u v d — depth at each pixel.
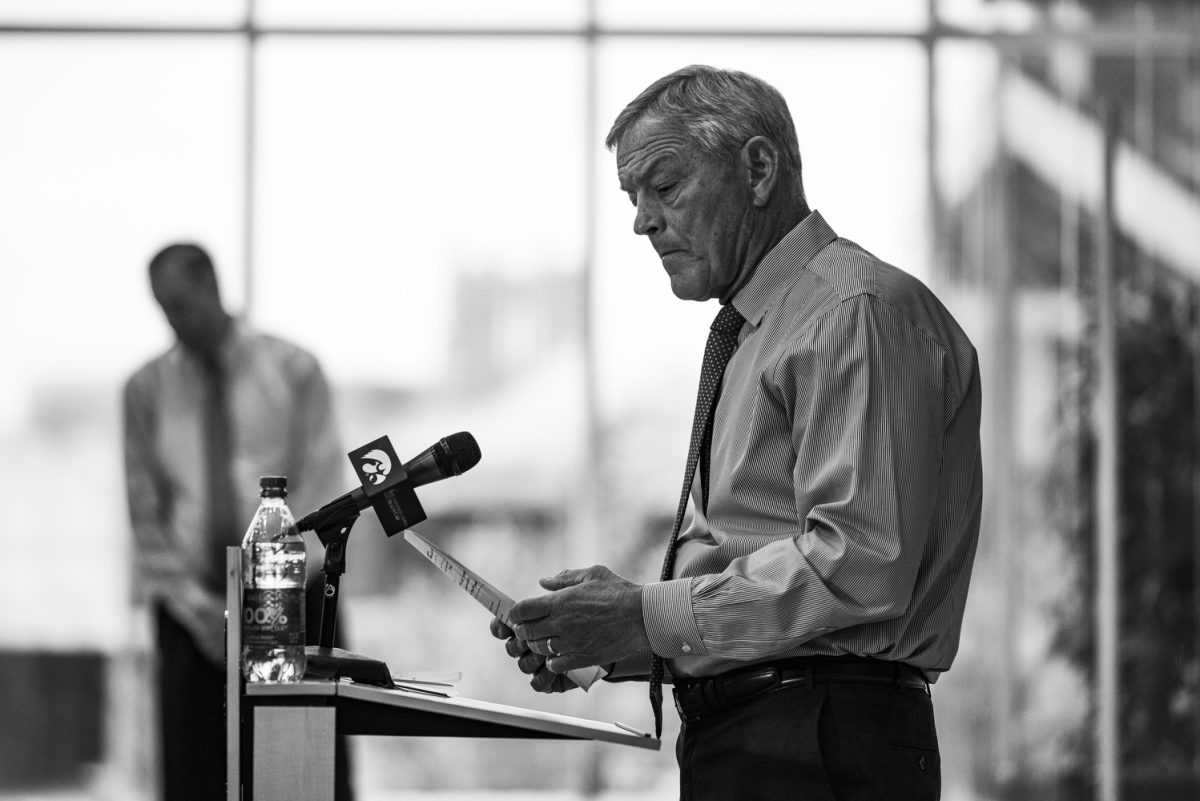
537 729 5.09
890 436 5.38
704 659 5.76
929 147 15.95
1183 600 15.56
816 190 15.95
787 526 5.71
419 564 15.74
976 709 15.56
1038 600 15.63
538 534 15.94
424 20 16.11
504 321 16.05
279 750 4.98
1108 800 15.43
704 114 5.97
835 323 5.54
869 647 5.49
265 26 16.02
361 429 15.88
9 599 15.58
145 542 11.61
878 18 16.05
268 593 5.28
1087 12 15.96
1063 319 15.78
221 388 11.80
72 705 15.52
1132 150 15.86
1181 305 15.76
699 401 6.13
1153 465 15.67
